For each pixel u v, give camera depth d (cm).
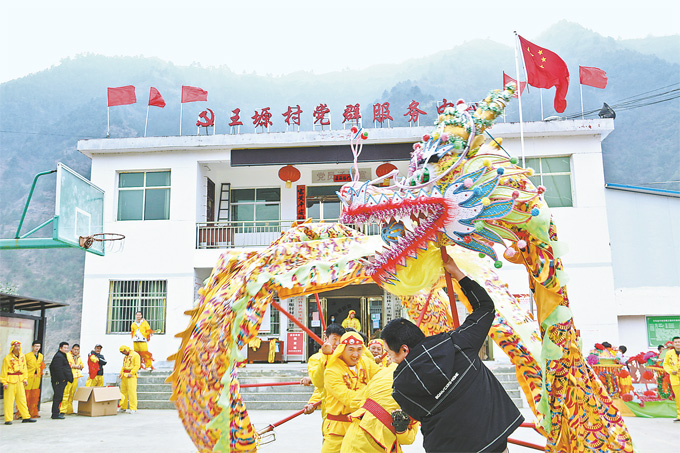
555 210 1534
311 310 1781
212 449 361
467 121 337
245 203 1828
